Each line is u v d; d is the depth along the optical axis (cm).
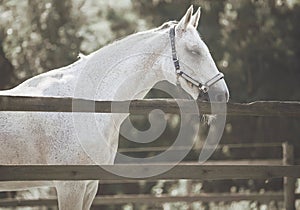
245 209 1495
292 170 704
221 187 1775
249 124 1842
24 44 1653
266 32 1786
